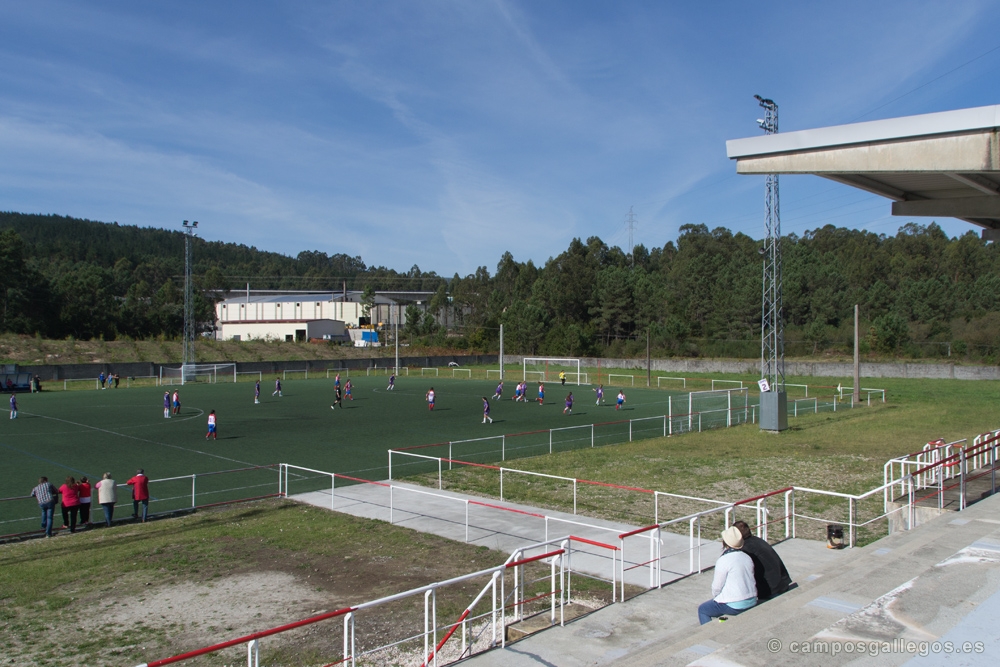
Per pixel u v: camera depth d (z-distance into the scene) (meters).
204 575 13.51
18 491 21.98
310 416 41.97
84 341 89.38
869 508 18.70
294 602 11.91
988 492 15.45
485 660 8.18
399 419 40.59
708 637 6.24
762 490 21.20
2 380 57.69
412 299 186.12
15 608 11.80
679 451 29.69
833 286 103.38
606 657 8.25
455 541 15.54
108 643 10.26
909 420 40.28
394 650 9.62
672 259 152.25
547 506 19.05
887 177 11.63
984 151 9.38
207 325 143.38
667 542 15.05
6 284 95.94
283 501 20.23
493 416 42.47
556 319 117.81
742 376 76.56
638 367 88.50
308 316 123.19
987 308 91.94
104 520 18.64
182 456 28.06
